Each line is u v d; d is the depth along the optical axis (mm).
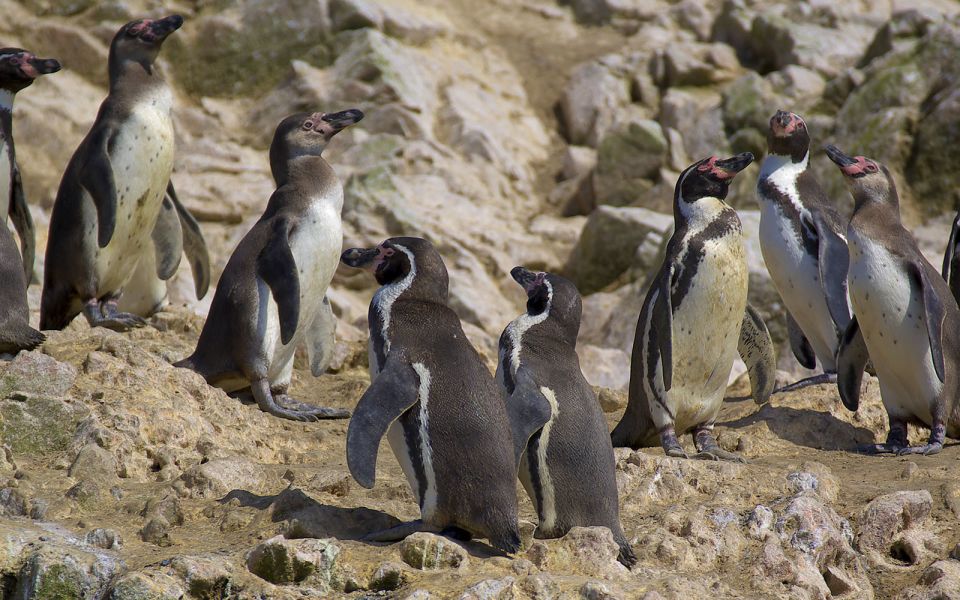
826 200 18531
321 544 9609
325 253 16203
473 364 10070
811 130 35906
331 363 20031
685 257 14273
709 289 14211
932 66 35375
